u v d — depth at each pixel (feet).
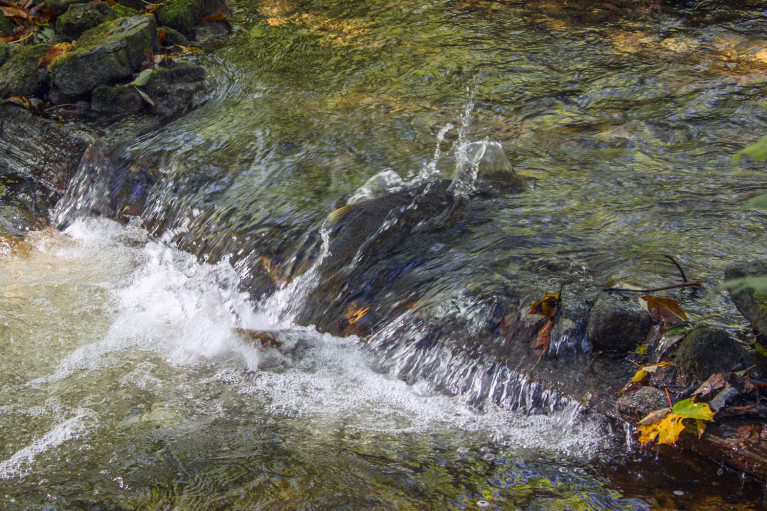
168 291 13.03
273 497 7.84
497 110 16.01
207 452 8.75
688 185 12.48
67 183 16.44
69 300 12.84
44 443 9.16
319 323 11.05
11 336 11.71
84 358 11.13
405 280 10.69
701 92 16.01
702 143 13.99
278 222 12.60
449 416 9.00
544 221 11.60
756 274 8.13
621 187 12.60
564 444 8.21
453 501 7.56
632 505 7.29
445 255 10.95
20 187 16.94
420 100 16.71
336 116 16.24
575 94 16.49
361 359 10.27
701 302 9.12
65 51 17.87
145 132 16.38
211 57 19.62
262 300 11.85
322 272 11.35
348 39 20.54
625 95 16.25
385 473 8.08
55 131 16.62
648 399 7.95
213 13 21.99
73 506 7.95
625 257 10.34
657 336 8.66
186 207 14.08
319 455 8.51
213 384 10.31
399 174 13.39
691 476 7.57
